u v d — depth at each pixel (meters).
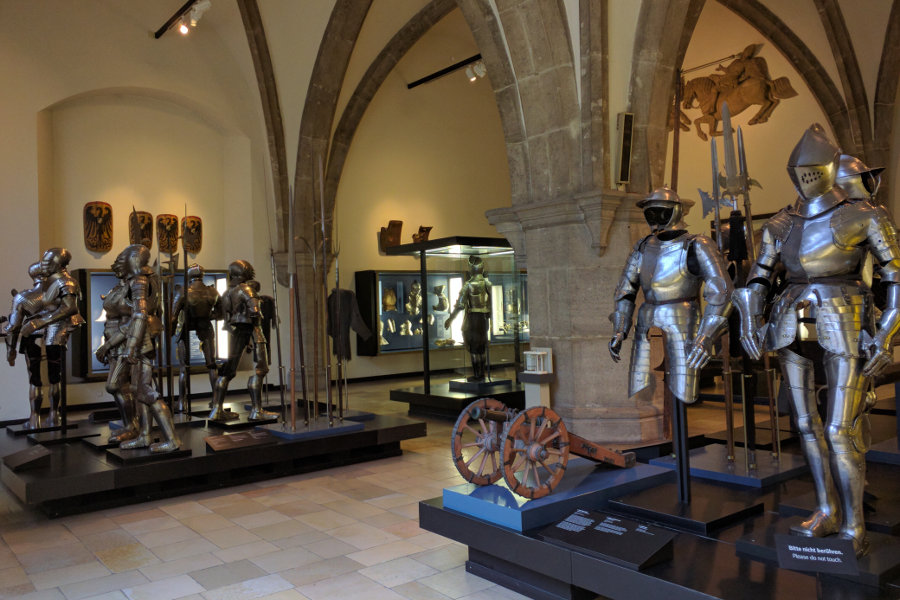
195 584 3.97
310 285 13.34
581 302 7.46
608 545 3.23
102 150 12.12
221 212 13.51
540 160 7.70
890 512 3.76
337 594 3.77
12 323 7.61
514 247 8.38
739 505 3.89
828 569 2.91
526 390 7.75
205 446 6.42
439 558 4.29
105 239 11.98
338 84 12.73
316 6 12.06
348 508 5.46
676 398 3.90
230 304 7.84
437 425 9.27
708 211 4.71
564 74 7.37
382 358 15.14
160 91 12.44
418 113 15.72
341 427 7.07
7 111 10.88
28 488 5.09
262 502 5.71
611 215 7.22
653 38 7.36
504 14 7.54
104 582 4.03
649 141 7.48
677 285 3.85
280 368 7.38
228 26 12.88
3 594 3.88
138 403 6.18
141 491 5.83
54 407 8.25
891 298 2.94
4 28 10.88
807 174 3.08
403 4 12.86
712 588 2.82
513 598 3.64
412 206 15.61
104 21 11.84
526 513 3.64
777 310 3.25
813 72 13.21
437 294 11.01
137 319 5.88
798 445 5.61
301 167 13.12
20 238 10.92
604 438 7.30
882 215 2.96
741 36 13.90
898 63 12.86
